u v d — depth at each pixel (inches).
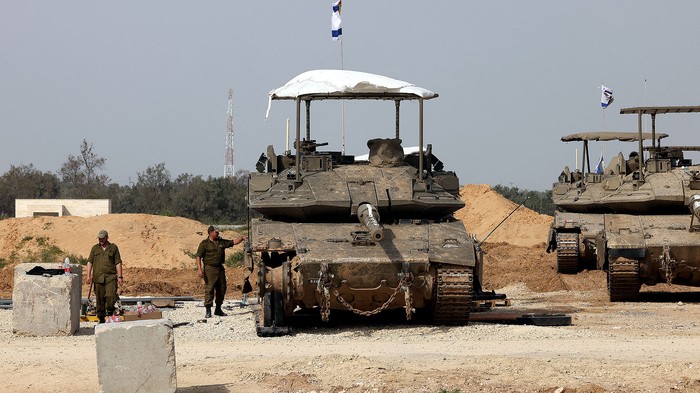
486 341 667.4
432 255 715.4
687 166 1157.7
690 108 1087.6
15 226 1707.7
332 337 702.5
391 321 786.8
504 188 3432.6
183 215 3100.4
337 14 1056.8
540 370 528.4
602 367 535.8
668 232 972.6
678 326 772.6
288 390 492.1
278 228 749.9
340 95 830.5
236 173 3521.2
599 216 1200.2
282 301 723.4
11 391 498.0
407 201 774.5
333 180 791.7
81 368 556.7
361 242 723.4
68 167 3602.4
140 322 466.3
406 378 510.3
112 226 1704.0
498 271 1357.0
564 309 927.0
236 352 625.3
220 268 860.6
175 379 464.1
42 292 719.1
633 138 1433.3
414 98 827.4
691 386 486.0
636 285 981.8
